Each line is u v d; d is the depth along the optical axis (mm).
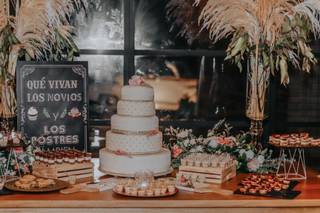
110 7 4000
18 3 3498
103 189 2848
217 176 3041
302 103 4086
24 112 3479
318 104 4090
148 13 4031
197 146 3492
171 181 3006
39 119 3510
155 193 2729
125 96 3127
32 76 3486
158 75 4098
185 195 2779
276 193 2811
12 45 3410
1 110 3494
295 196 2785
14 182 2912
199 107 4148
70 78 3572
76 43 3996
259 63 3494
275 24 3365
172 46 4066
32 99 3492
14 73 3504
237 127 4121
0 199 2646
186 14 4039
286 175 3232
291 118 4098
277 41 3396
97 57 4043
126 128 3102
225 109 4141
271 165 3406
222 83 4121
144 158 3078
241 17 3412
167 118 4133
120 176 3090
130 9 4004
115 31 4027
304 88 4070
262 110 3547
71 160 3055
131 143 3076
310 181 3133
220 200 2701
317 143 3188
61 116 3561
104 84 4066
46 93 3521
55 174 3014
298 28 3385
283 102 4070
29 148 3273
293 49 3670
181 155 3418
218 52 4070
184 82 4121
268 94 3996
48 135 3535
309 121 4102
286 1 3350
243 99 4125
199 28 4043
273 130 4086
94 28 4008
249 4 3377
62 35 3604
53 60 3662
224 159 3166
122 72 4066
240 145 3475
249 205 2709
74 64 3580
